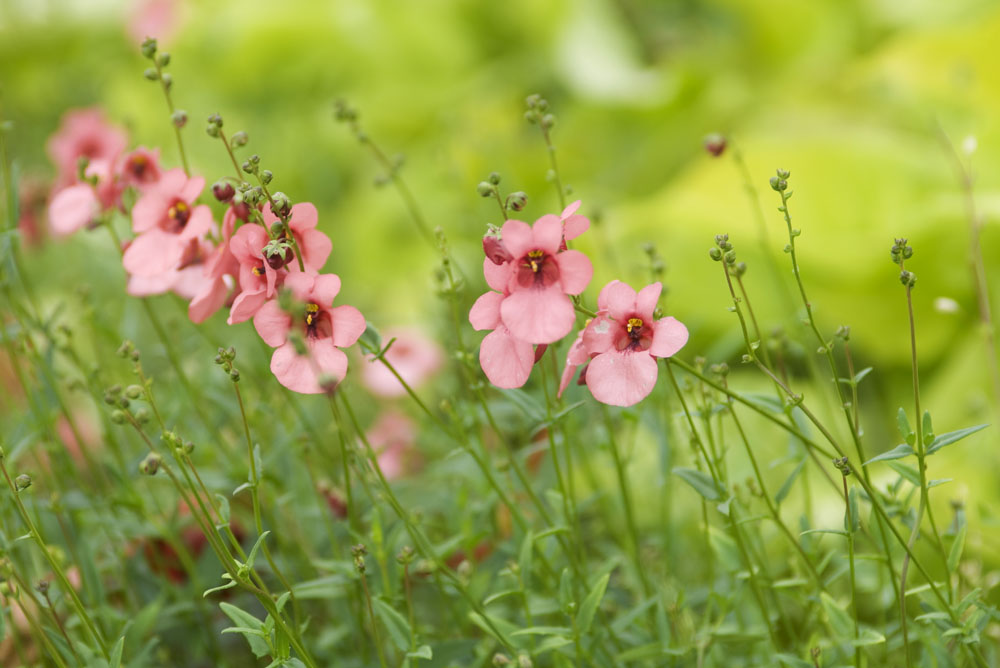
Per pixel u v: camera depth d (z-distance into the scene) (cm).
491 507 90
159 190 85
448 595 89
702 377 81
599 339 80
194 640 90
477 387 87
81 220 88
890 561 83
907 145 146
